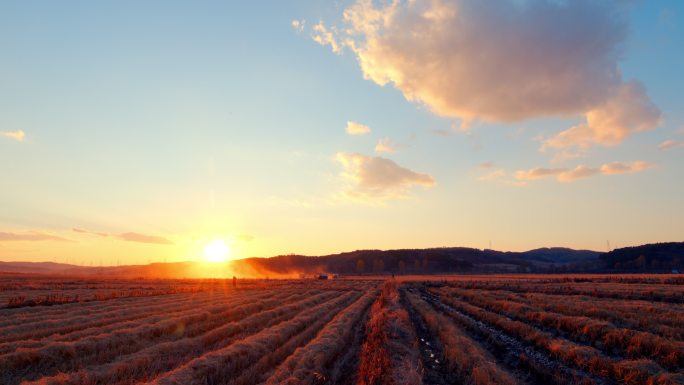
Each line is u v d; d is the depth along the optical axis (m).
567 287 64.94
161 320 26.86
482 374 15.84
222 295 54.12
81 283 81.38
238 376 15.83
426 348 23.38
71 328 24.31
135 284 84.06
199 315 29.08
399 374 16.58
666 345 18.27
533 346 22.88
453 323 32.97
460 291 65.62
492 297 48.84
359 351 22.06
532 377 17.38
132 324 25.06
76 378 13.92
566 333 25.17
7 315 29.52
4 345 17.72
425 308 42.66
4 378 14.44
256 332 25.50
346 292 69.19
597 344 21.61
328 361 19.30
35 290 58.91
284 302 46.25
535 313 30.83
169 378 14.30
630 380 15.57
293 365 17.25
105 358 17.61
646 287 59.84
